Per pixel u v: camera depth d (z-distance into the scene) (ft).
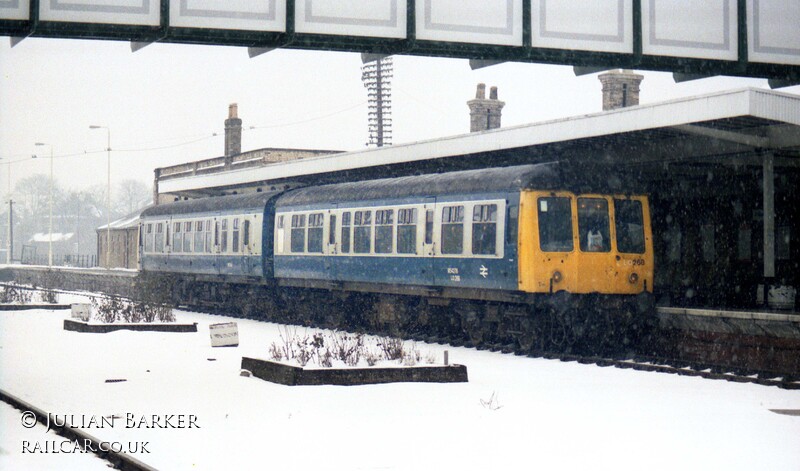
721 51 43.86
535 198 62.39
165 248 122.01
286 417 39.83
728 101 53.47
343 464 30.76
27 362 60.34
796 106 54.60
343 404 43.24
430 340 73.87
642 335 64.90
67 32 37.99
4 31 37.65
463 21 41.09
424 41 40.70
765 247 64.49
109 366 58.08
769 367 54.85
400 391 47.16
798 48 45.06
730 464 31.09
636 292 64.80
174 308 121.90
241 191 116.88
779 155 66.18
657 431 36.86
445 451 32.91
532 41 41.60
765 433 36.55
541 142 65.46
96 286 165.68
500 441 34.73
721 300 75.61
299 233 91.56
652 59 42.91
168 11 38.40
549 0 41.88
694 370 54.19
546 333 64.39
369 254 80.02
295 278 92.99
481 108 129.39
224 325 70.23
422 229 73.10
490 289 65.98
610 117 60.13
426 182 73.82
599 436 35.78
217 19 38.99
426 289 73.00
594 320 63.46
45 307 119.96
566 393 46.70
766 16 44.73
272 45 40.06
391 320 80.53
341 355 52.65
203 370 56.08
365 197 81.15
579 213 63.41
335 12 40.01
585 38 42.22
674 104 56.13
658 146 67.00
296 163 96.78
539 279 61.93
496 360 60.95
